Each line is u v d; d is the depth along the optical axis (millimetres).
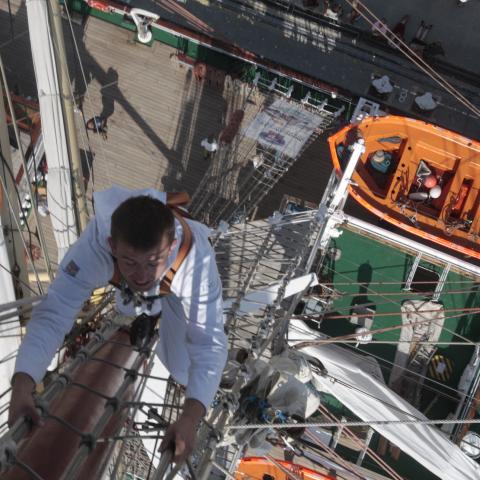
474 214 19359
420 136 19859
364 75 24484
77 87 22781
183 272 3703
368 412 14047
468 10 25531
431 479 17438
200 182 22578
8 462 2982
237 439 9305
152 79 23312
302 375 12312
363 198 19078
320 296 18281
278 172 22219
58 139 10320
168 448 3502
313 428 16922
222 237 17219
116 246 3283
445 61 25141
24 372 3459
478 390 17953
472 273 19234
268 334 12133
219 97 23328
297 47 24438
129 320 5793
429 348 18734
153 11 23844
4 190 7797
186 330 4059
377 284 19156
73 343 7453
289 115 22734
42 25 9766
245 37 24297
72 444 3621
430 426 14359
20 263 8062
